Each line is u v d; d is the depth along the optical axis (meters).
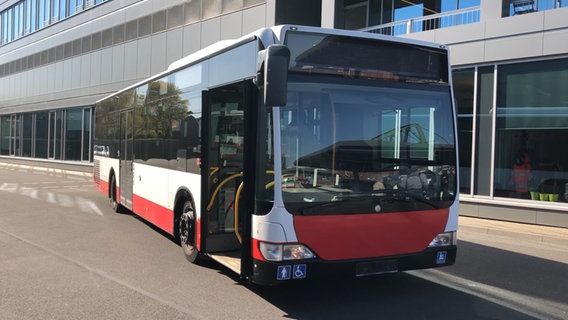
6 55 42.16
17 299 5.38
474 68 13.28
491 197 12.98
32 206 13.33
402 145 5.42
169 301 5.43
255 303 5.44
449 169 5.64
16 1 40.72
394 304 5.54
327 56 5.20
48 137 35.47
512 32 12.37
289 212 4.85
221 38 21.36
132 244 8.46
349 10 18.67
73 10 32.78
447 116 5.71
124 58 27.78
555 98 11.93
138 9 26.66
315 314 5.13
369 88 5.34
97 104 14.62
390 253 5.26
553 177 12.02
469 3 14.74
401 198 5.32
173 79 8.01
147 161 9.30
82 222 10.73
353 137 5.19
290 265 4.83
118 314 4.96
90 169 29.98
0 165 37.53
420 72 5.63
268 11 19.05
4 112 42.00
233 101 6.11
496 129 12.94
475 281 6.68
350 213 5.07
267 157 4.97
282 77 4.58
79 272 6.56
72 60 32.69
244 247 5.20
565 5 12.09
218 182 6.55
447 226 5.57
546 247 9.43
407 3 16.61
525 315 5.27
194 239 6.98
